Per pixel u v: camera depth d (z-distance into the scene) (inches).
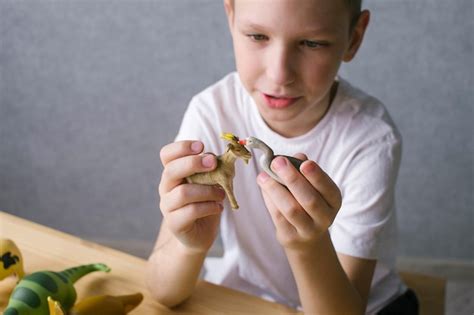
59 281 23.2
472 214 57.3
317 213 22.3
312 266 25.3
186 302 25.6
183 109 54.1
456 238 58.5
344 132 32.1
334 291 25.9
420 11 49.6
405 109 53.4
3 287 24.6
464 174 55.7
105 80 53.5
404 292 35.2
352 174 31.5
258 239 34.3
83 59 52.9
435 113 53.4
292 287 35.3
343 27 26.5
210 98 34.3
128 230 60.0
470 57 51.0
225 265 35.8
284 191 22.5
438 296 37.2
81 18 51.4
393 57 51.5
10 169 57.8
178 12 50.7
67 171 57.6
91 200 58.8
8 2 51.1
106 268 25.5
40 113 55.2
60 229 60.1
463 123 53.6
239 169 32.9
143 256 60.2
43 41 52.4
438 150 55.0
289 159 22.3
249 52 27.1
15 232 28.1
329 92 32.6
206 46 51.7
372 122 32.2
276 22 25.2
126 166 57.1
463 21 49.8
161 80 53.2
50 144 56.5
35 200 59.0
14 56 53.1
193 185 23.5
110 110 54.7
